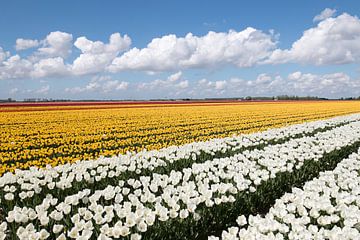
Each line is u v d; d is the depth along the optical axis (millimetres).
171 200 5641
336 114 34844
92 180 7262
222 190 6352
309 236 4379
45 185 7031
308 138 13852
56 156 12875
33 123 23688
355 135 14945
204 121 25922
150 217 5059
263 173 7711
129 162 8609
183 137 17828
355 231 4508
